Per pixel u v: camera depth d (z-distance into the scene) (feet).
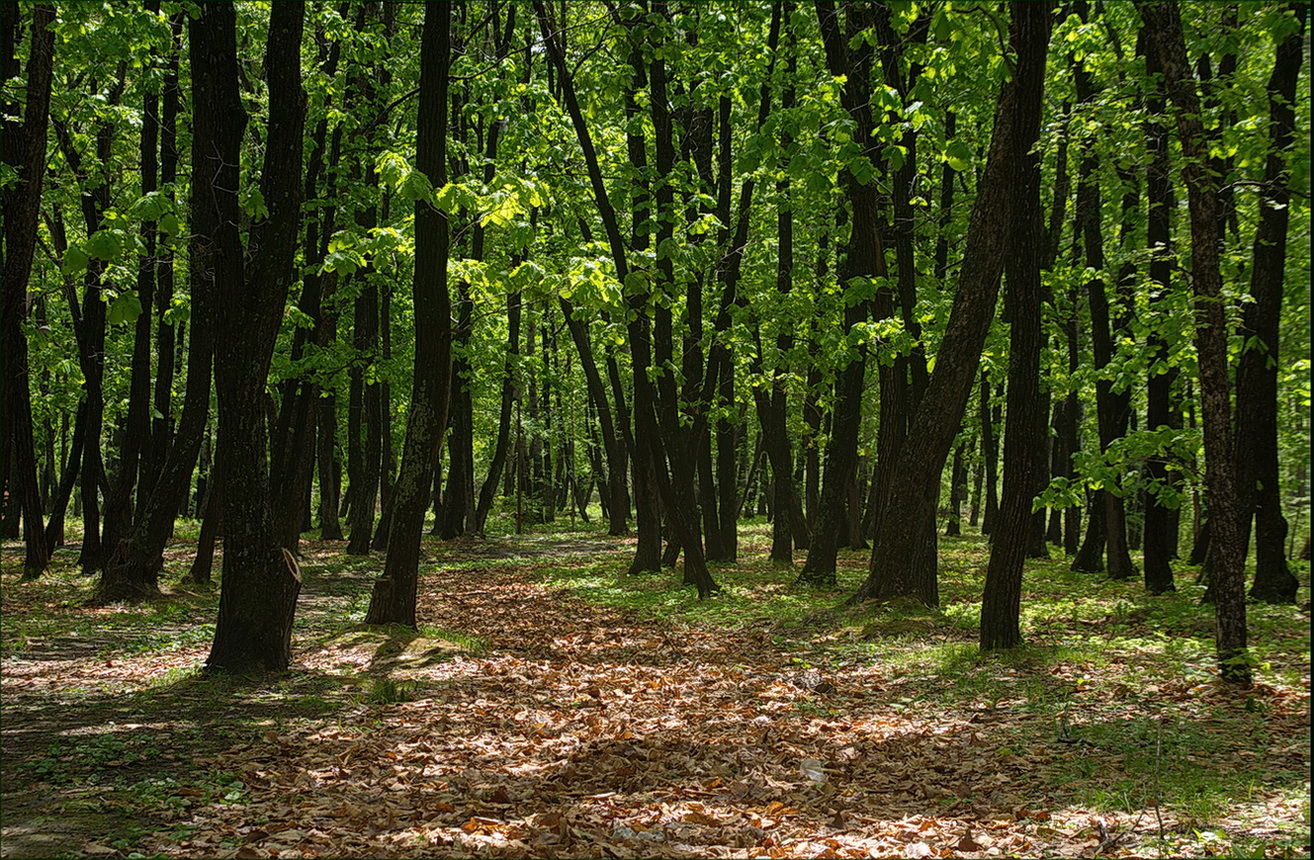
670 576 67.97
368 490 84.17
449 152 70.33
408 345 83.61
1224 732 24.21
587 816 18.75
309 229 61.16
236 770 20.83
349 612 50.11
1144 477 48.52
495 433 136.05
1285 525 44.65
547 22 51.93
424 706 28.40
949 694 30.22
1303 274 51.16
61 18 38.70
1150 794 19.47
